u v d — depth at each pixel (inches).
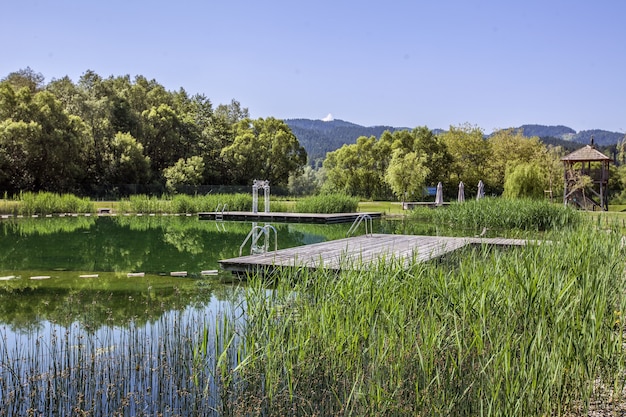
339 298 168.7
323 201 937.5
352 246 397.4
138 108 1630.2
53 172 1202.0
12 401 136.3
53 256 415.2
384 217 883.4
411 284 177.3
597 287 173.5
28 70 1836.9
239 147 1566.2
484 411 114.8
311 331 145.2
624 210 1146.7
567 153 1502.2
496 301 155.5
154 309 239.6
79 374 154.7
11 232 597.9
